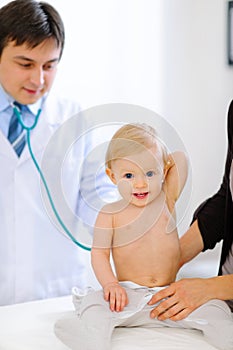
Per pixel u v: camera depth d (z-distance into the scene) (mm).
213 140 3723
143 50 3430
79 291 1742
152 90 3477
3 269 2273
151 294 1578
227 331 1486
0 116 2260
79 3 3188
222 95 3723
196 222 1855
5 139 2248
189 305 1523
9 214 2264
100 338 1470
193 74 3619
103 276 1571
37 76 2121
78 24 3193
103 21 3281
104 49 3293
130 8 3363
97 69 3277
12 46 2066
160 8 3469
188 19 3564
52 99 2391
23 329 1659
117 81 3352
